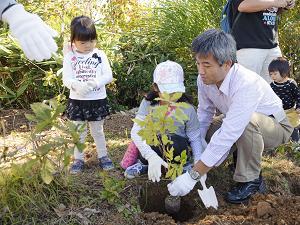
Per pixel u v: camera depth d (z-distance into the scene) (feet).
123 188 10.03
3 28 16.65
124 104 18.02
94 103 10.69
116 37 18.65
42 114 8.07
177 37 18.94
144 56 18.20
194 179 9.09
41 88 16.16
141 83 17.51
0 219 8.55
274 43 13.62
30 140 8.52
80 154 10.96
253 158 9.86
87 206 9.34
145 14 21.16
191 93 17.16
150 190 10.32
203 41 8.75
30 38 7.52
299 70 17.81
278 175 11.23
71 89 10.66
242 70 9.30
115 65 17.40
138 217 9.28
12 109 16.25
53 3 19.07
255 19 13.06
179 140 10.02
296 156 12.51
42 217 8.87
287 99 14.03
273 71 13.70
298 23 17.35
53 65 16.30
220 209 9.67
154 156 9.73
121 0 21.12
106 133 14.11
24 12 7.72
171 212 10.09
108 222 9.03
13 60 16.16
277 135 10.44
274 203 9.34
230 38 8.93
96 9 20.94
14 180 8.82
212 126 10.94
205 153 9.07
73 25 10.52
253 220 8.98
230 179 11.00
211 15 18.89
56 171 9.79
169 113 9.61
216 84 9.59
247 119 9.13
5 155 8.92
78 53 10.85
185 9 19.44
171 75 9.62
